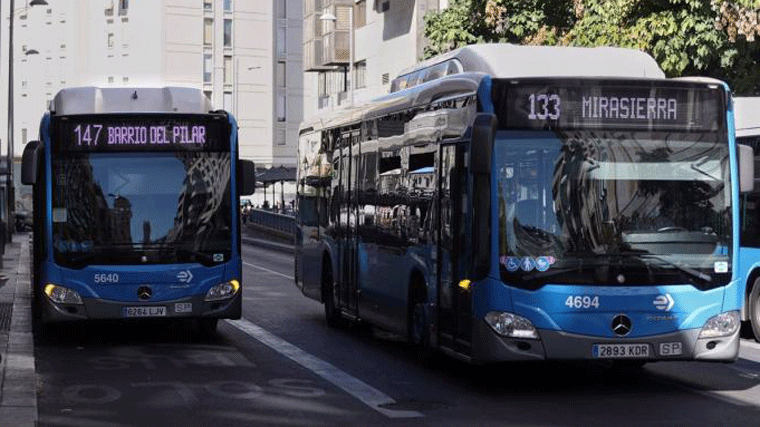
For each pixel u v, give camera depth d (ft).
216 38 346.95
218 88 348.18
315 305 81.41
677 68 82.94
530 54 48.67
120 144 55.93
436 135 46.85
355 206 59.88
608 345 40.78
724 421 37.27
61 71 366.63
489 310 41.01
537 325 40.60
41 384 45.52
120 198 55.72
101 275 55.16
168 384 45.44
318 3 209.36
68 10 361.51
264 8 353.72
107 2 349.00
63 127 55.57
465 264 42.91
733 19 77.15
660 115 41.93
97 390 44.09
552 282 40.73
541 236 40.91
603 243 41.04
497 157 41.09
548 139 41.29
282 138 359.46
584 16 86.12
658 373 48.60
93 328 65.87
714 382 45.98
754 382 46.01
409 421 37.45
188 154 56.44
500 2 96.22
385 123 54.80
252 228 220.84
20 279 107.65
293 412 39.29
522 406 40.24
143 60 342.03
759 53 83.25
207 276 56.13
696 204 41.86
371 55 184.44
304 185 72.59
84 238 55.26
